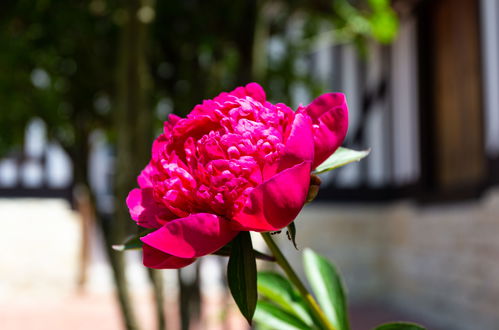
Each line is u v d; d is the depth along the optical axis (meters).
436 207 7.04
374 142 8.57
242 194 0.59
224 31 2.41
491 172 5.71
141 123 1.82
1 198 9.88
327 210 9.02
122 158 1.80
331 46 8.47
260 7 2.37
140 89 1.83
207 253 0.60
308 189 0.63
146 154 1.82
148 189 0.71
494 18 5.60
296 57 3.19
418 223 7.76
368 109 8.53
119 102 1.83
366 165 8.79
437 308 7.24
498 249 5.75
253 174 0.60
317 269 0.97
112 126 2.50
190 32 2.46
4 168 9.84
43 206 9.93
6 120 2.42
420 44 7.32
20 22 2.33
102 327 6.93
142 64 1.83
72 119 2.41
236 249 0.64
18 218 9.89
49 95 2.38
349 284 8.98
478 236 6.20
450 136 6.89
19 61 2.30
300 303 0.94
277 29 2.95
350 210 9.02
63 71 2.42
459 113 6.63
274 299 0.94
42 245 9.96
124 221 1.80
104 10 2.36
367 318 7.55
